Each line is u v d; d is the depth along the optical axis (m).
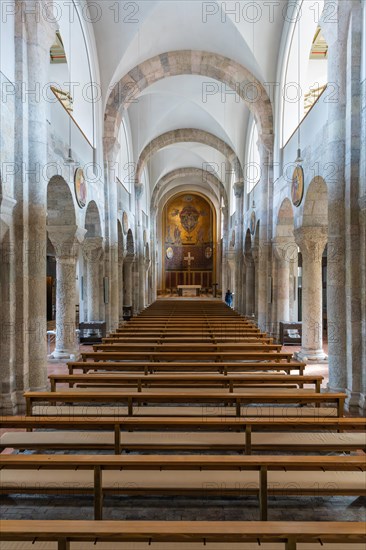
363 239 8.08
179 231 46.84
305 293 12.73
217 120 23.14
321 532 2.58
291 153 14.27
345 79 8.55
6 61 7.84
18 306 8.12
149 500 4.18
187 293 43.62
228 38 15.94
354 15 8.23
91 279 16.42
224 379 6.71
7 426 4.94
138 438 4.92
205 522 2.70
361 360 8.08
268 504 4.13
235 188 24.39
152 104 22.97
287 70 15.20
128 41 15.31
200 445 4.70
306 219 12.30
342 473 4.18
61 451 5.13
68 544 2.64
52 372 10.78
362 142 8.12
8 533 2.57
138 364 7.71
